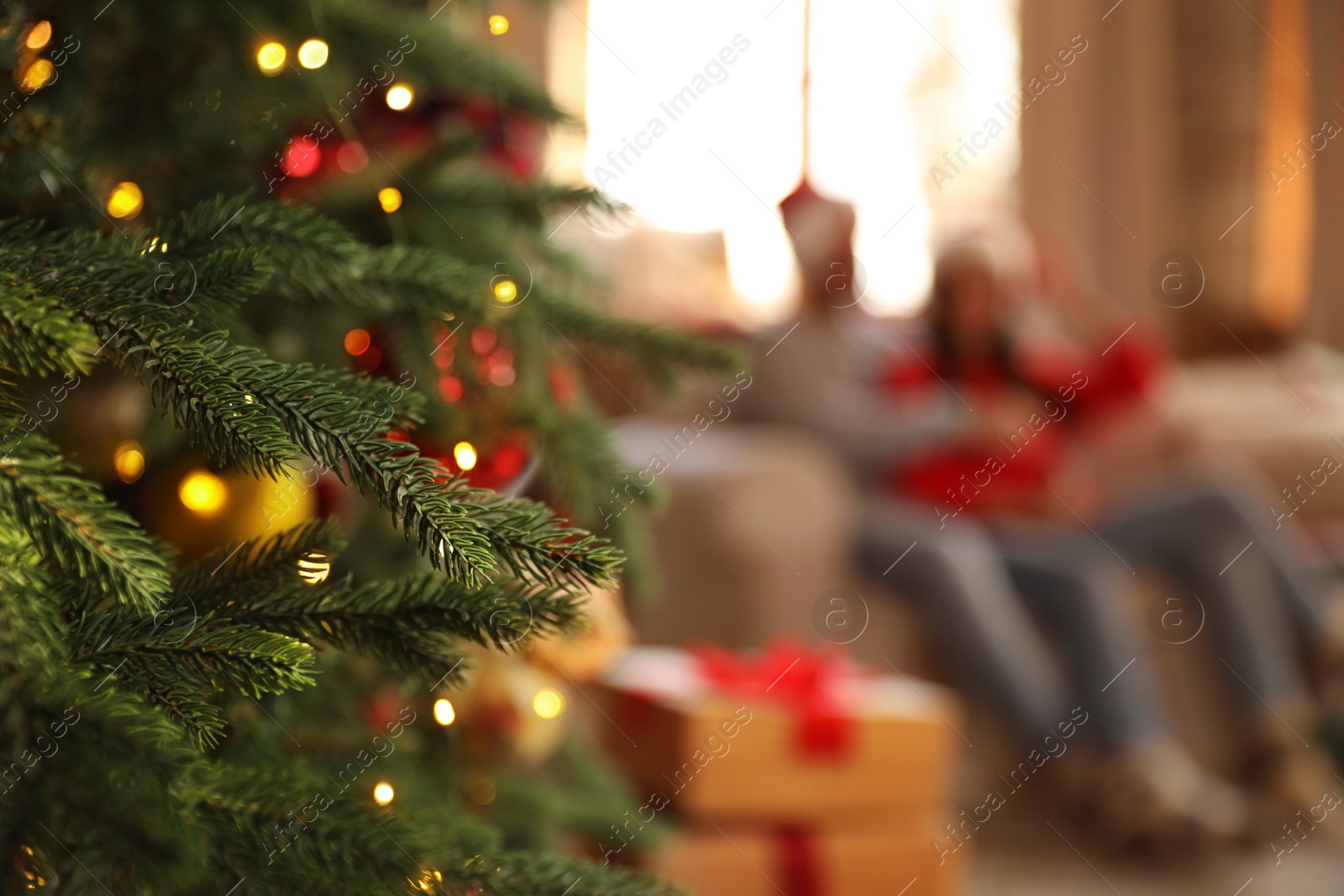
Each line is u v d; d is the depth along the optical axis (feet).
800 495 21.42
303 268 10.73
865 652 21.50
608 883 11.01
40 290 8.36
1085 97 28.60
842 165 27.81
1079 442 23.57
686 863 18.78
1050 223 28.58
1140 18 28.58
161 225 10.23
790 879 18.93
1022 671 21.26
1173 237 29.19
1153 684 21.38
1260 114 29.19
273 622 9.58
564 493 15.58
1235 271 29.14
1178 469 23.75
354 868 9.27
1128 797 20.86
